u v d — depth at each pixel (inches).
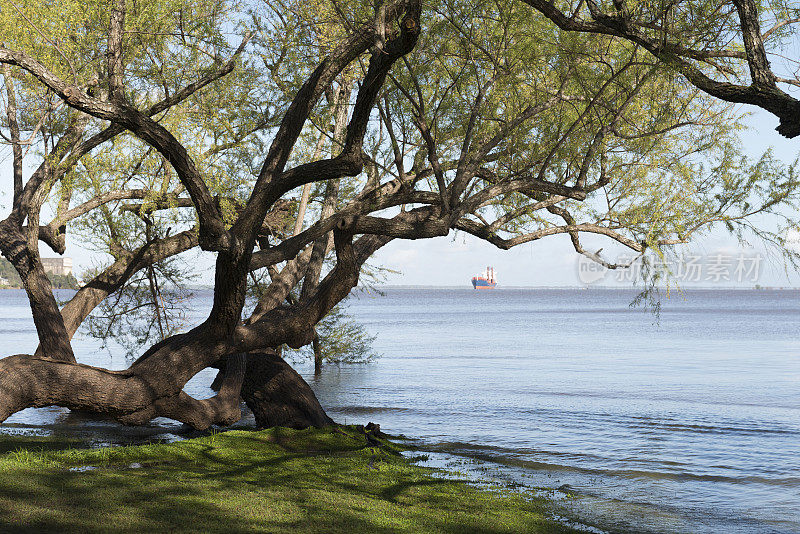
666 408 908.6
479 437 678.5
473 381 1187.3
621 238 504.7
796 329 2869.1
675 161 493.4
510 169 496.7
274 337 473.1
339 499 354.9
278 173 394.6
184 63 499.8
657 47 278.1
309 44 449.4
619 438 690.2
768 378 1273.4
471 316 4234.7
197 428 518.9
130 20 446.6
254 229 396.2
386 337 2384.4
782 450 637.3
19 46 429.4
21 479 341.4
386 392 1015.0
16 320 3324.3
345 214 443.8
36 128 439.5
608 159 521.3
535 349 1915.6
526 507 385.7
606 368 1440.7
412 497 381.7
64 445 510.9
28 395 404.2
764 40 290.7
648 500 445.4
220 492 346.0
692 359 1649.9
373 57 328.2
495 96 448.5
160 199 489.1
